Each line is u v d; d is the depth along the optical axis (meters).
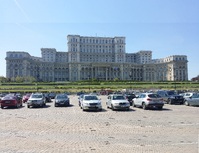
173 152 8.63
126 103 25.38
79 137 11.38
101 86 88.38
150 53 188.00
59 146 9.66
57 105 31.58
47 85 94.69
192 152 8.62
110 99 27.30
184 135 11.70
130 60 194.50
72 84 99.50
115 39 183.50
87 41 183.88
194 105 31.19
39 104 30.30
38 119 18.09
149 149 9.08
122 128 13.80
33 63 160.62
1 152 8.84
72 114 21.75
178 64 166.25
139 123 15.69
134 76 172.75
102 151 8.84
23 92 68.50
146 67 173.50
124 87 83.50
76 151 8.87
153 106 25.67
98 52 184.12
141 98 27.34
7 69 151.88
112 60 184.88
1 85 92.81
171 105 32.16
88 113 22.64
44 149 9.21
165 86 84.50
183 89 74.19
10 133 12.50
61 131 12.98
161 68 174.62
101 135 11.83
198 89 73.19
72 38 178.50
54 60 177.00
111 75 165.12
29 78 127.94
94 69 163.25
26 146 9.70
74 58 177.12
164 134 11.97
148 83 100.00
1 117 19.50
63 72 167.25
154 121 16.58
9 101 29.47
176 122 16.02
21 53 153.50
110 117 19.17
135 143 10.08
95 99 26.53
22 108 29.41
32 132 12.75
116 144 9.92
